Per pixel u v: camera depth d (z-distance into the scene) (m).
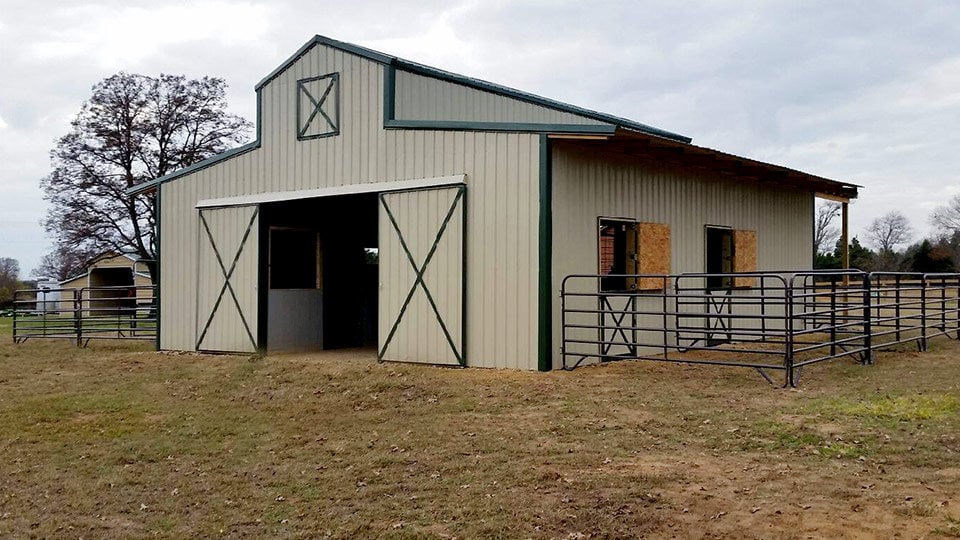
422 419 7.45
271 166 12.55
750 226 14.12
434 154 10.50
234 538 4.67
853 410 7.04
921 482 5.07
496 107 13.01
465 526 4.64
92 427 7.84
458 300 10.14
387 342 10.91
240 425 7.72
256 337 12.61
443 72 12.52
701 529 4.43
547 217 9.49
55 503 5.45
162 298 14.16
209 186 13.47
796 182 14.70
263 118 12.70
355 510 5.04
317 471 5.99
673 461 5.73
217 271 13.23
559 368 9.71
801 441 6.12
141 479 5.98
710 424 6.74
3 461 6.63
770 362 10.48
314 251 14.20
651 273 11.36
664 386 8.48
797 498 4.84
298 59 12.22
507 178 9.80
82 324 16.67
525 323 9.63
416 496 5.23
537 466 5.74
